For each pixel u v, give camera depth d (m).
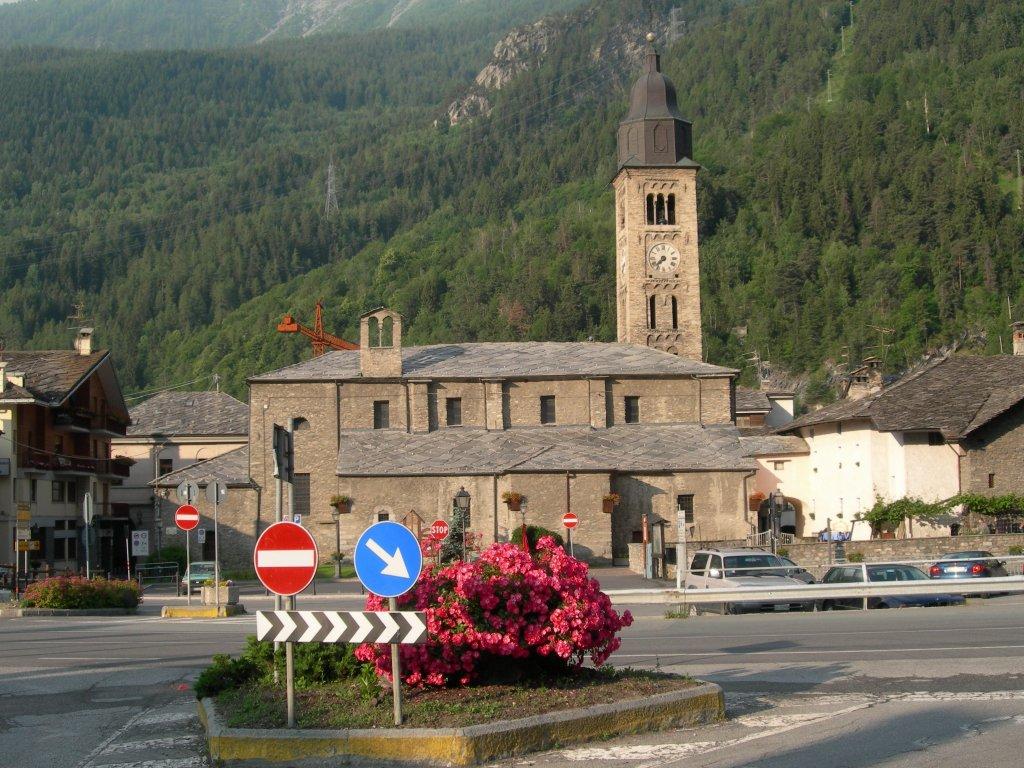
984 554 50.53
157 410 106.56
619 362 80.69
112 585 44.78
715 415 79.19
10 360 78.38
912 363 187.38
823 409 83.31
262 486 76.25
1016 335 82.00
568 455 74.25
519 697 17.56
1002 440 67.69
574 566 18.97
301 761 15.46
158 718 19.53
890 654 25.31
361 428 77.06
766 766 14.81
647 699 17.44
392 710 16.80
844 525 75.62
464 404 78.06
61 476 75.38
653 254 90.62
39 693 22.77
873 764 14.74
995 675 21.84
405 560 16.25
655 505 74.06
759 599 38.81
